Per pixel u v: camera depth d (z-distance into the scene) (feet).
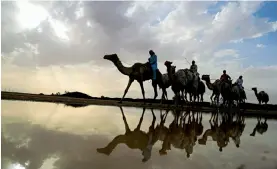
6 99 63.87
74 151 18.26
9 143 19.52
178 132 31.32
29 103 58.08
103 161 16.19
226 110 80.79
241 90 80.28
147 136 26.84
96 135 25.14
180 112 63.00
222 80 74.38
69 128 28.25
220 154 20.70
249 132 36.19
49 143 20.31
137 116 45.24
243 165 17.48
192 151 21.20
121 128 30.94
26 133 23.66
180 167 16.11
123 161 16.47
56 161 15.65
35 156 16.47
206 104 105.40
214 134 32.01
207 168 16.25
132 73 60.75
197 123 43.09
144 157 17.95
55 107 52.85
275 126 47.67
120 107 63.21
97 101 78.33
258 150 23.27
